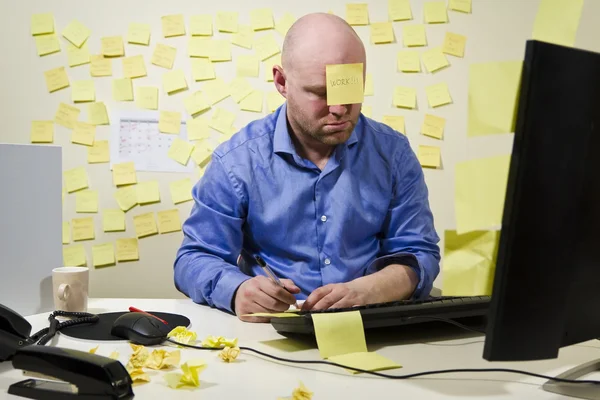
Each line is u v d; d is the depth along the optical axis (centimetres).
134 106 217
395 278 130
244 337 103
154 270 219
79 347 95
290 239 149
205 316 119
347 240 150
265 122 156
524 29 222
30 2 216
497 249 65
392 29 220
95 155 216
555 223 63
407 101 221
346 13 219
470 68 61
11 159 118
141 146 218
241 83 218
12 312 87
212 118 218
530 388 76
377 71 221
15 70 216
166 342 98
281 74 148
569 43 62
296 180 147
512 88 60
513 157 60
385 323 98
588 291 69
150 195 218
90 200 217
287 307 116
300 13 219
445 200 223
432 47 221
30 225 120
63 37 216
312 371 83
